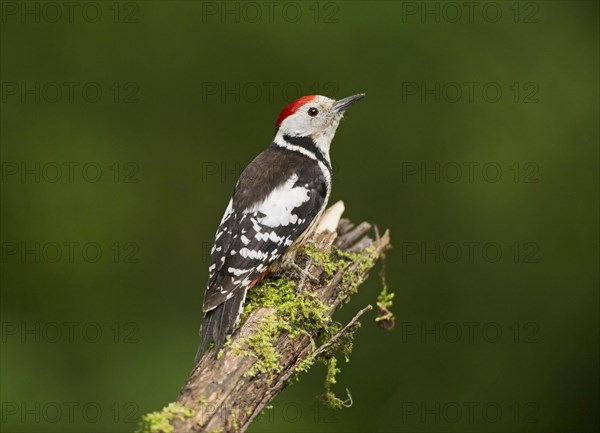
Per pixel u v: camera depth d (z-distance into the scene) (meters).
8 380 11.42
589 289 12.26
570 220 12.46
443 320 12.25
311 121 8.48
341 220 8.97
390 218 12.63
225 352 6.01
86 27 12.87
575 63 12.84
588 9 13.27
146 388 11.61
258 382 5.89
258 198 7.46
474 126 12.76
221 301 6.66
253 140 12.87
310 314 6.79
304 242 7.72
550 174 12.60
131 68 12.85
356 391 11.62
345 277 7.60
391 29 12.87
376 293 12.24
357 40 12.85
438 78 12.80
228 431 5.54
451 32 12.98
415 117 12.77
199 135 12.89
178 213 12.78
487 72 12.80
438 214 12.61
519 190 12.59
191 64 12.89
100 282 12.41
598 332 12.08
